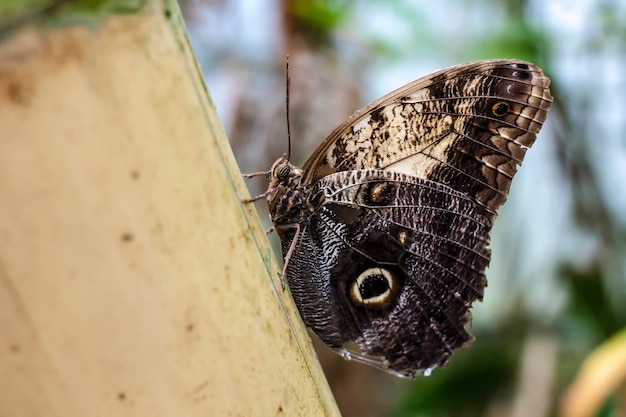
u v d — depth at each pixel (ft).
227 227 1.49
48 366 1.26
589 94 2.29
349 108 2.17
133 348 1.34
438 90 1.76
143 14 1.34
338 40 2.21
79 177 1.24
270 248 1.55
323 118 2.16
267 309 1.51
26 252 1.20
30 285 1.22
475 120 1.76
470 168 1.77
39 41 1.18
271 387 1.51
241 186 1.52
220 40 2.17
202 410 1.45
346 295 1.79
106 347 1.31
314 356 1.58
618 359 1.95
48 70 1.19
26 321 1.23
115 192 1.28
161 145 1.36
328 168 1.79
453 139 1.77
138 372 1.35
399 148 1.78
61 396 1.29
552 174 2.33
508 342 2.35
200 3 2.15
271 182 1.78
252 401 1.49
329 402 1.58
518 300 2.36
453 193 1.78
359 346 1.80
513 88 1.74
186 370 1.41
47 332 1.25
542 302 2.35
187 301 1.40
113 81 1.28
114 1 1.28
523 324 2.35
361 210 1.79
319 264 1.79
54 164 1.21
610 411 2.10
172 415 1.41
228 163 1.51
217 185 1.48
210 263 1.47
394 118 1.77
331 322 1.79
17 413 1.27
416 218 1.79
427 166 1.78
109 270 1.29
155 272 1.35
